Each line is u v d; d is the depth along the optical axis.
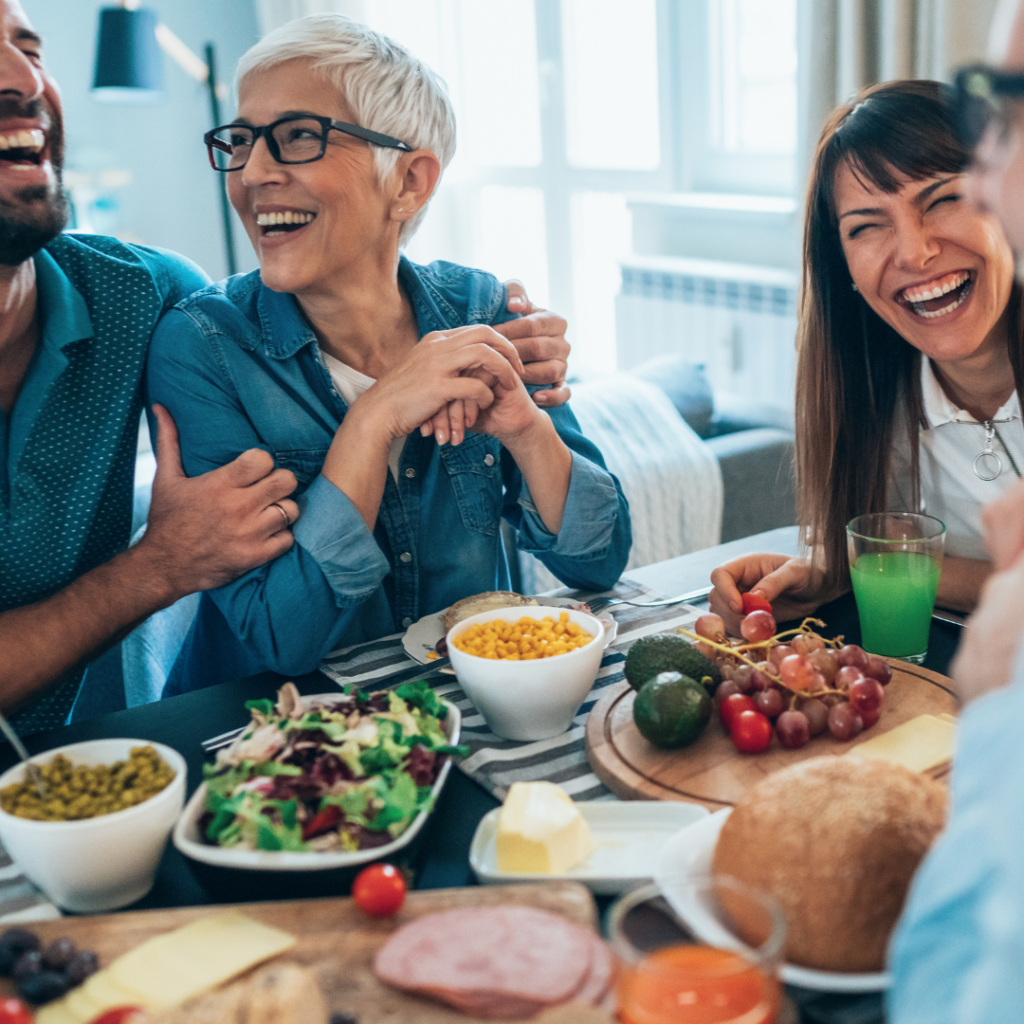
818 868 0.65
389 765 0.84
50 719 1.37
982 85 0.46
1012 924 0.38
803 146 2.91
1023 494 0.57
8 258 1.18
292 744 0.85
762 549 1.50
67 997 0.66
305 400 1.32
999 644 0.54
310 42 1.20
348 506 1.17
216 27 5.35
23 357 1.28
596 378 3.17
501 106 4.92
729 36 3.73
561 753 0.97
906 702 0.99
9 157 1.18
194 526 1.16
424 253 5.39
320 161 1.20
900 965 0.45
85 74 5.09
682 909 0.64
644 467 2.44
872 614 1.12
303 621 1.16
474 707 1.07
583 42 4.32
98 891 0.78
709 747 0.94
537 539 1.38
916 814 0.68
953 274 1.27
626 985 0.56
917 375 1.43
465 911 0.70
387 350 1.41
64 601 1.16
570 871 0.78
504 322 1.49
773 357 3.44
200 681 1.43
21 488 1.28
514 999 0.62
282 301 1.32
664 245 4.03
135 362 1.34
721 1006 0.54
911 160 1.22
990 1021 0.39
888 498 1.52
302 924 0.71
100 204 5.16
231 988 0.62
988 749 0.45
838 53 2.77
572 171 4.48
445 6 5.08
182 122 5.35
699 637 1.04
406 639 1.22
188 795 0.95
